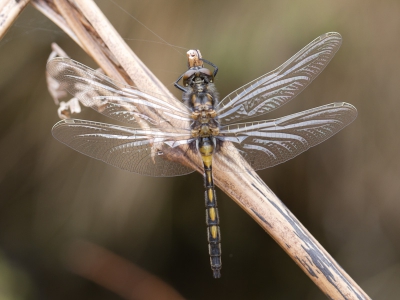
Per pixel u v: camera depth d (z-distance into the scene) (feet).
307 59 1.05
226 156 1.05
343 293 1.01
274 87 1.06
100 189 1.20
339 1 1.15
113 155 1.05
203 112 1.06
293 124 1.06
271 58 1.15
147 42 1.16
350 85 1.16
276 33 1.15
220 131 1.06
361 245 1.21
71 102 1.08
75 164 1.20
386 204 1.18
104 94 1.04
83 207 1.21
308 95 1.17
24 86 1.19
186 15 1.16
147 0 1.16
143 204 1.20
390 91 1.16
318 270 1.01
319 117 1.06
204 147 1.05
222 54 1.15
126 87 1.05
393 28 1.15
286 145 1.06
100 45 1.05
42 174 1.21
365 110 1.17
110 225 1.21
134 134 1.05
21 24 1.18
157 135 1.06
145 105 1.05
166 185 1.21
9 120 1.20
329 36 1.05
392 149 1.17
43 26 1.18
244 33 1.15
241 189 1.04
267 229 1.02
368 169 1.18
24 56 1.19
